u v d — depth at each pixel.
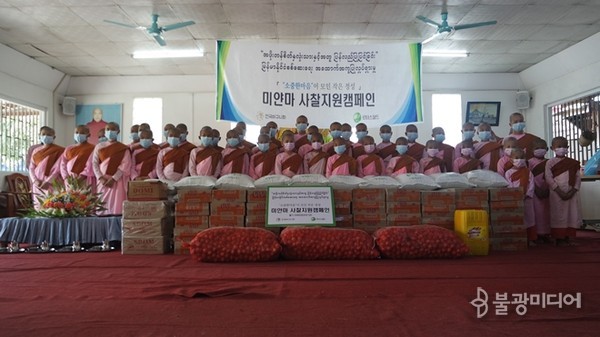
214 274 2.85
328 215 3.89
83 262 3.39
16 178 8.27
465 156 4.99
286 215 3.86
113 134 5.24
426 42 7.50
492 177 4.21
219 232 3.41
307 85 6.30
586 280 2.62
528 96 10.16
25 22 7.12
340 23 7.30
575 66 8.67
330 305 2.08
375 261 3.36
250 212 3.92
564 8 6.71
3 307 2.06
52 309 2.02
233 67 6.26
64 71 9.80
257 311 1.98
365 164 5.02
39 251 4.11
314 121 6.29
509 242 4.05
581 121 8.79
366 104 6.31
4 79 8.36
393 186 4.05
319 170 5.05
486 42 8.23
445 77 10.27
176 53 8.74
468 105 10.29
